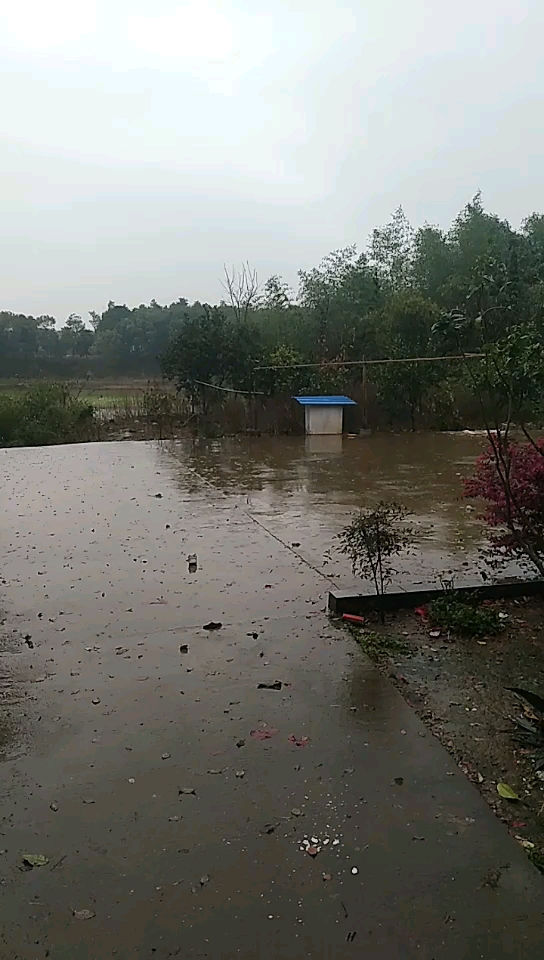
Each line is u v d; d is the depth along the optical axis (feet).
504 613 13.08
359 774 8.01
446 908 6.10
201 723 9.11
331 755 8.38
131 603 13.57
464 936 5.81
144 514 21.31
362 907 6.12
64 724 9.12
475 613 12.45
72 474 29.14
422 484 25.80
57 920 6.01
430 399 44.06
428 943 5.74
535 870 6.54
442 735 8.88
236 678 10.38
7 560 16.52
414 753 8.44
